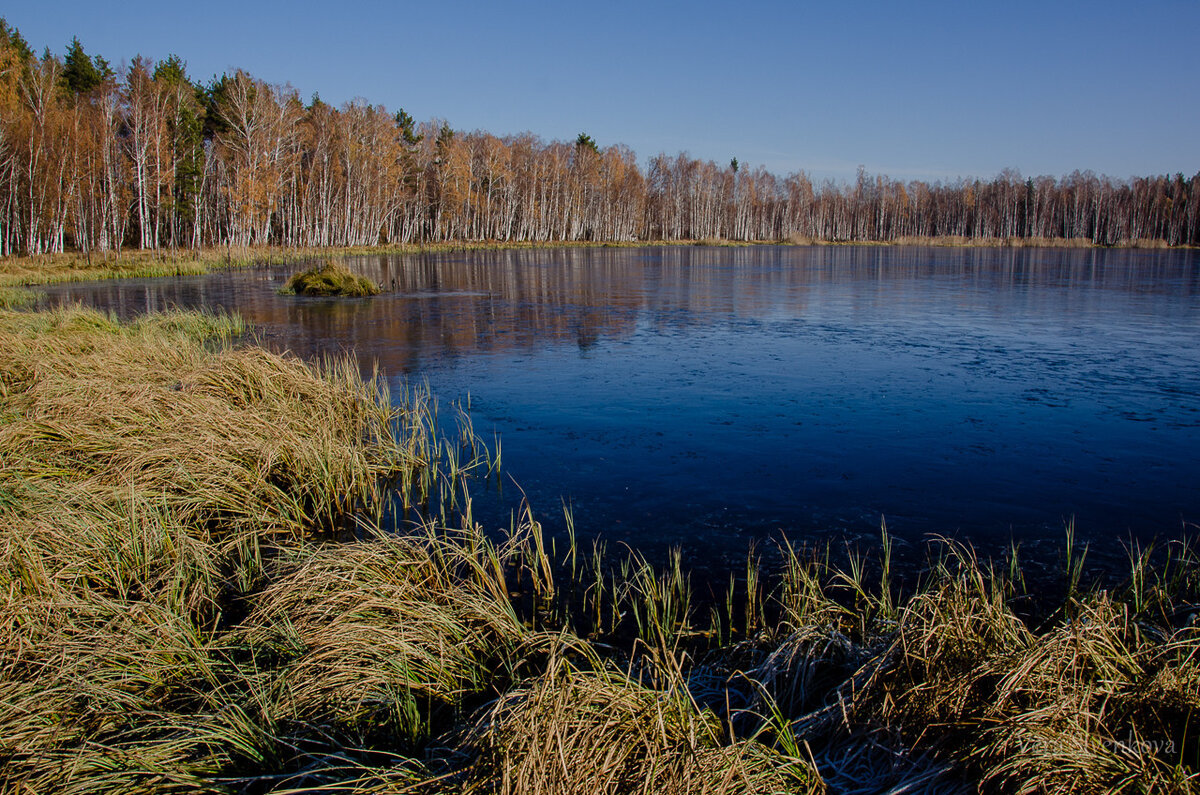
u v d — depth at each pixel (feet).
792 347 47.88
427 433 28.45
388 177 199.41
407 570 15.31
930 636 11.05
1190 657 10.52
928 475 23.59
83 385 25.34
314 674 11.39
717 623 14.57
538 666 12.71
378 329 55.72
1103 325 57.62
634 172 303.48
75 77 164.86
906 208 345.10
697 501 21.58
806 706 11.59
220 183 167.12
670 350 46.75
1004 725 9.40
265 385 28.76
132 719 10.22
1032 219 308.60
